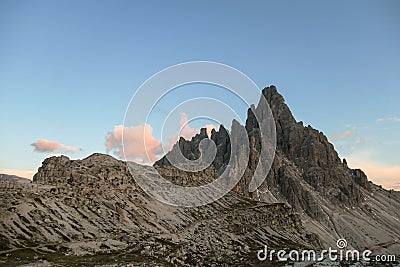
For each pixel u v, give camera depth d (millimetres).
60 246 136125
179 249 170500
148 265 130500
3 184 173875
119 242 157750
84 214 173875
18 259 115375
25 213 150625
